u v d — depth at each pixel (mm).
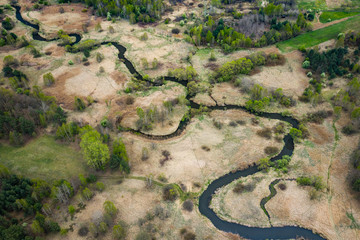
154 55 138375
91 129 93688
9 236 65375
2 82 119375
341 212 77062
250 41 136750
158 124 103938
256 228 75562
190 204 79875
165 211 77750
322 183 83438
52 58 136875
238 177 87375
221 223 76688
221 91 117562
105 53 140250
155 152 93938
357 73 118312
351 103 104500
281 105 109938
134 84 119625
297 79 120188
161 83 122750
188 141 97750
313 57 123312
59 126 95500
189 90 117125
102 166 86250
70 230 73375
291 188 83188
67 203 78875
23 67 130750
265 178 86438
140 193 82188
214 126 102812
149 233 73250
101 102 113062
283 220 76688
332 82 116000
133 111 109062
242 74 123938
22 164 88562
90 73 127562
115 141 92375
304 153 92438
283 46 137750
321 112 104125
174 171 88375
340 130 98812
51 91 117750
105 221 73875
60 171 87125
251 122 104188
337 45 128125
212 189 84500
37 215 71000
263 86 116938
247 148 95000
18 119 96750
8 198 73500
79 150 93312
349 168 87000
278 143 96250
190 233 73625
